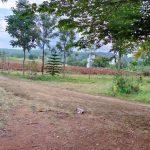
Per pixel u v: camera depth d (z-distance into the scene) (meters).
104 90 23.48
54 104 14.74
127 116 13.77
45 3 9.27
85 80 33.94
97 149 9.01
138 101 20.09
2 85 20.22
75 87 25.89
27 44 36.44
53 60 37.28
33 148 8.70
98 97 20.03
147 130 11.48
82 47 11.70
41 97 16.56
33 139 9.39
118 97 21.42
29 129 10.25
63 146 9.03
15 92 17.38
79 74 44.62
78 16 9.84
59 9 9.42
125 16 9.91
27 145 8.89
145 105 18.06
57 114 12.50
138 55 14.54
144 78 31.11
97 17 9.89
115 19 10.08
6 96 15.27
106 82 30.45
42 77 33.44
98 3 9.18
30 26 35.53
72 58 56.66
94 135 10.22
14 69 43.62
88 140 9.69
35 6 9.45
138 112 15.13
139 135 10.70
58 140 9.48
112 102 17.98
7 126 10.32
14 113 11.94
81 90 23.86
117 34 10.83
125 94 22.36
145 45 12.94
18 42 36.41
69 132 10.30
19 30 36.12
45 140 9.39
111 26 10.39
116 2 9.18
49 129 10.43
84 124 11.45
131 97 21.47
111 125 11.70
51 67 37.09
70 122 11.54
